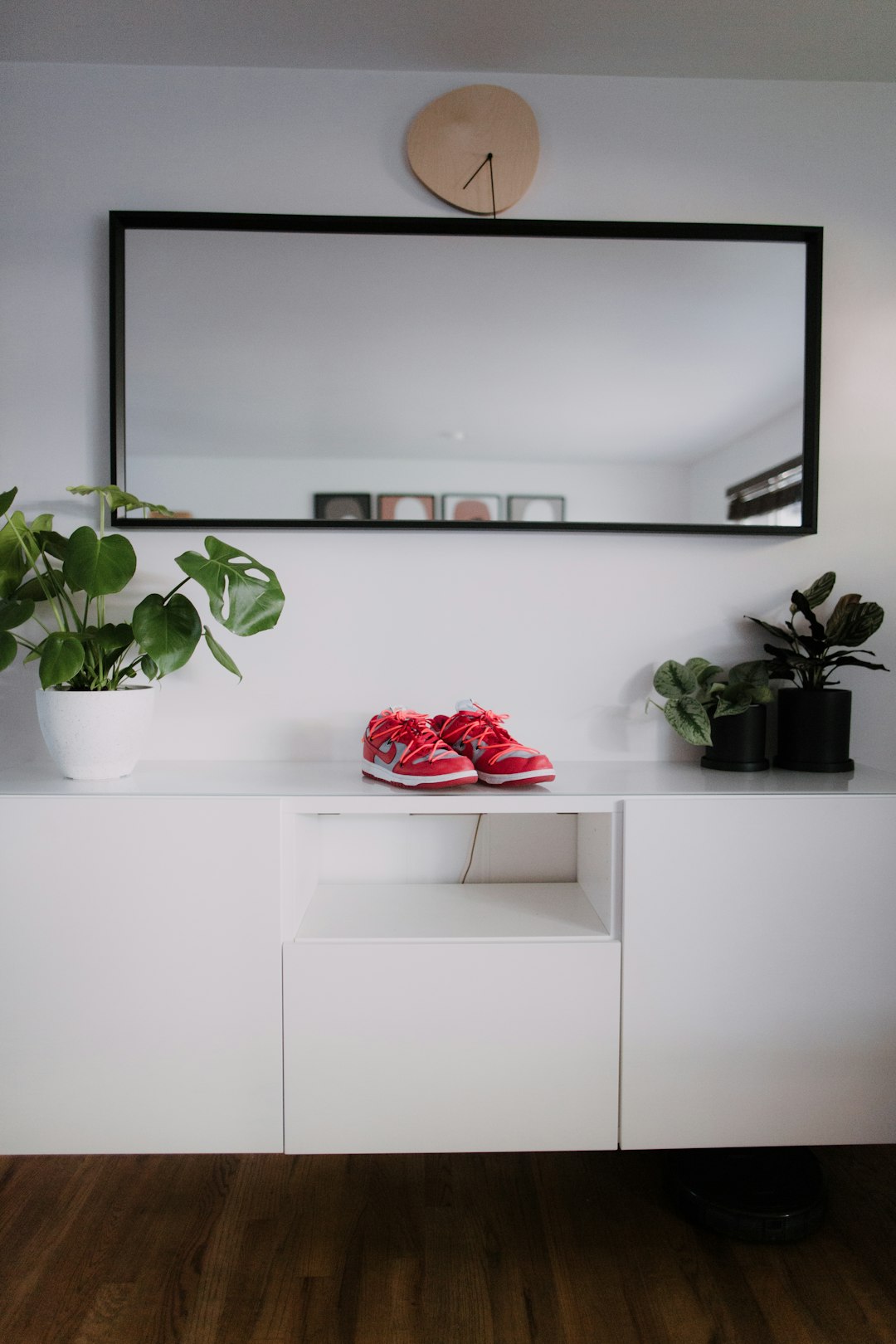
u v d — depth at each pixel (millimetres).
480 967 1069
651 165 1402
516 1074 1077
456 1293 980
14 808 1052
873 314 1431
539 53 1340
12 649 1105
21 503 1381
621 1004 1087
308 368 1369
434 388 1376
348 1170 1235
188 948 1059
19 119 1363
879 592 1449
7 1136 1066
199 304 1356
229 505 1366
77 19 1253
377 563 1406
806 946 1100
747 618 1436
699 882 1089
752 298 1392
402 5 1229
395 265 1366
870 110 1419
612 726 1438
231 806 1055
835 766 1290
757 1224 1051
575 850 1434
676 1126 1096
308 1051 1062
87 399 1379
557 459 1388
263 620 1094
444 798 1073
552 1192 1180
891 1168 1230
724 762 1304
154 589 1387
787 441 1403
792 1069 1102
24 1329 925
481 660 1423
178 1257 1041
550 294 1381
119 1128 1067
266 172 1375
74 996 1062
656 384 1391
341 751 1413
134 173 1366
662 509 1397
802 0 1220
